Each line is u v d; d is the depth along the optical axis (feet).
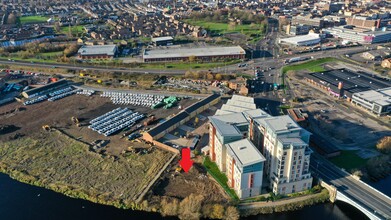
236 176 582.76
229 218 545.44
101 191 613.93
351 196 572.10
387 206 547.90
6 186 631.15
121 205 579.48
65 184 633.61
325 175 630.74
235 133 618.44
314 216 561.43
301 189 599.57
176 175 653.30
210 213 550.77
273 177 593.42
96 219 552.41
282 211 566.77
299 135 576.20
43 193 613.93
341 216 561.84
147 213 565.53
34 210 572.51
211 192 605.73
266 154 613.52
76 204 586.86
